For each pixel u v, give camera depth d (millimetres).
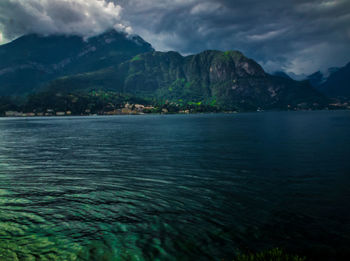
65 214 12922
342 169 23609
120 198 15516
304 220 12078
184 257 8930
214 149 38219
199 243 9883
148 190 17250
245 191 16906
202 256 8977
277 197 15602
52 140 55062
